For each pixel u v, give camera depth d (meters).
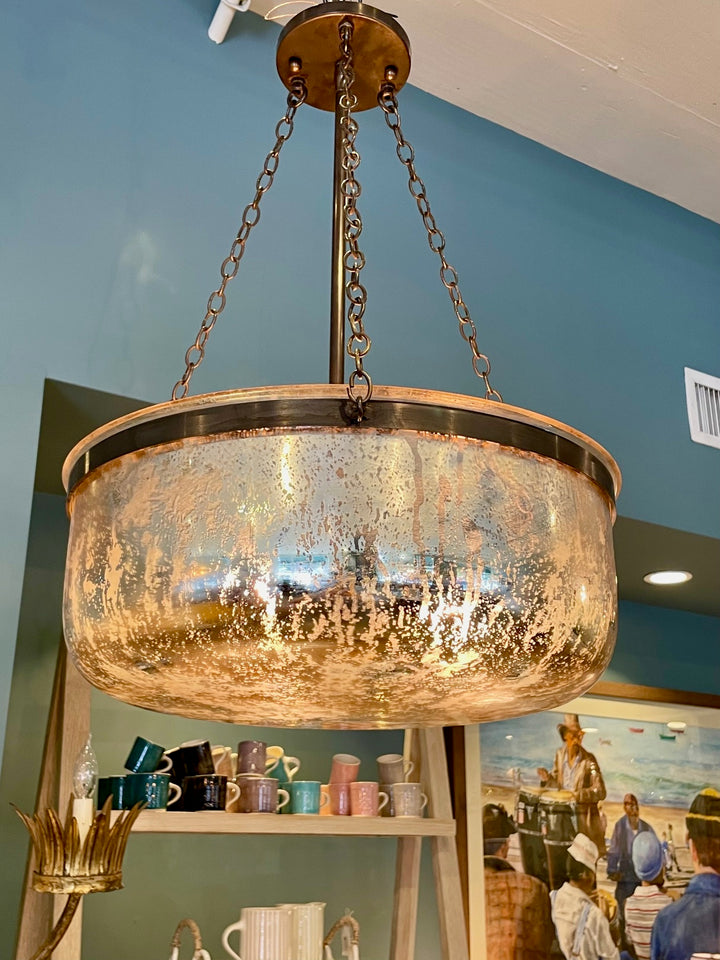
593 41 2.32
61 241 1.78
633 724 2.77
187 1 2.15
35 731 1.90
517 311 2.39
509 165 2.56
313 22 1.00
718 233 3.01
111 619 0.70
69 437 1.93
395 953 1.94
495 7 2.23
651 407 2.55
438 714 0.91
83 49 1.95
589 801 2.59
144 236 1.89
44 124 1.84
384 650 0.66
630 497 2.39
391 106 1.10
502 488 0.68
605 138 2.64
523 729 2.55
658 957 2.55
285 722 0.96
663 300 2.73
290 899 2.11
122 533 0.70
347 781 1.88
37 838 1.14
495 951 2.29
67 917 1.16
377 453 0.65
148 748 1.68
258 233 2.05
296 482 0.64
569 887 2.46
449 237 2.34
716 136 2.63
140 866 1.97
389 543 0.64
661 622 3.04
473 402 0.68
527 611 0.67
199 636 0.67
